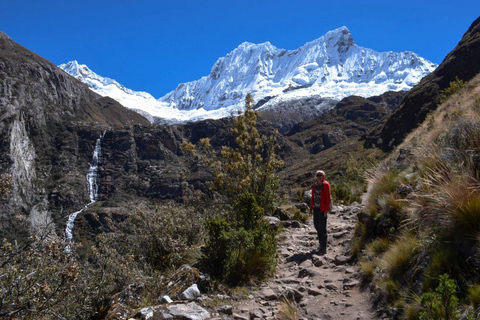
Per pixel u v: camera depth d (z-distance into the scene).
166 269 7.26
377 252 5.93
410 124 110.44
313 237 8.53
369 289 5.07
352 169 18.97
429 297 3.45
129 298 5.76
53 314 4.91
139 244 7.95
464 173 4.84
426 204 5.08
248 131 12.93
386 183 7.19
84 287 5.75
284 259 7.28
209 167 12.96
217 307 5.12
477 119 5.95
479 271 3.71
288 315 4.71
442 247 4.27
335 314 4.68
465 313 3.36
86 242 6.54
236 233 6.11
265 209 11.26
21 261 4.78
